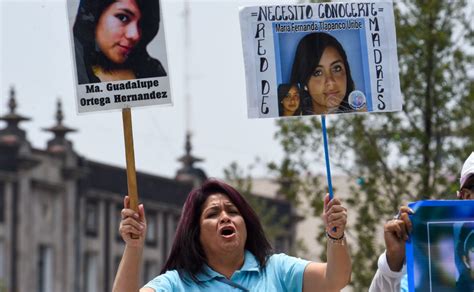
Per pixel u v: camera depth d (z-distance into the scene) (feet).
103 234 161.27
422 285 35.65
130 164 35.65
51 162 156.35
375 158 75.36
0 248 151.12
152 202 166.81
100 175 161.68
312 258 98.02
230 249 36.29
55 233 156.35
